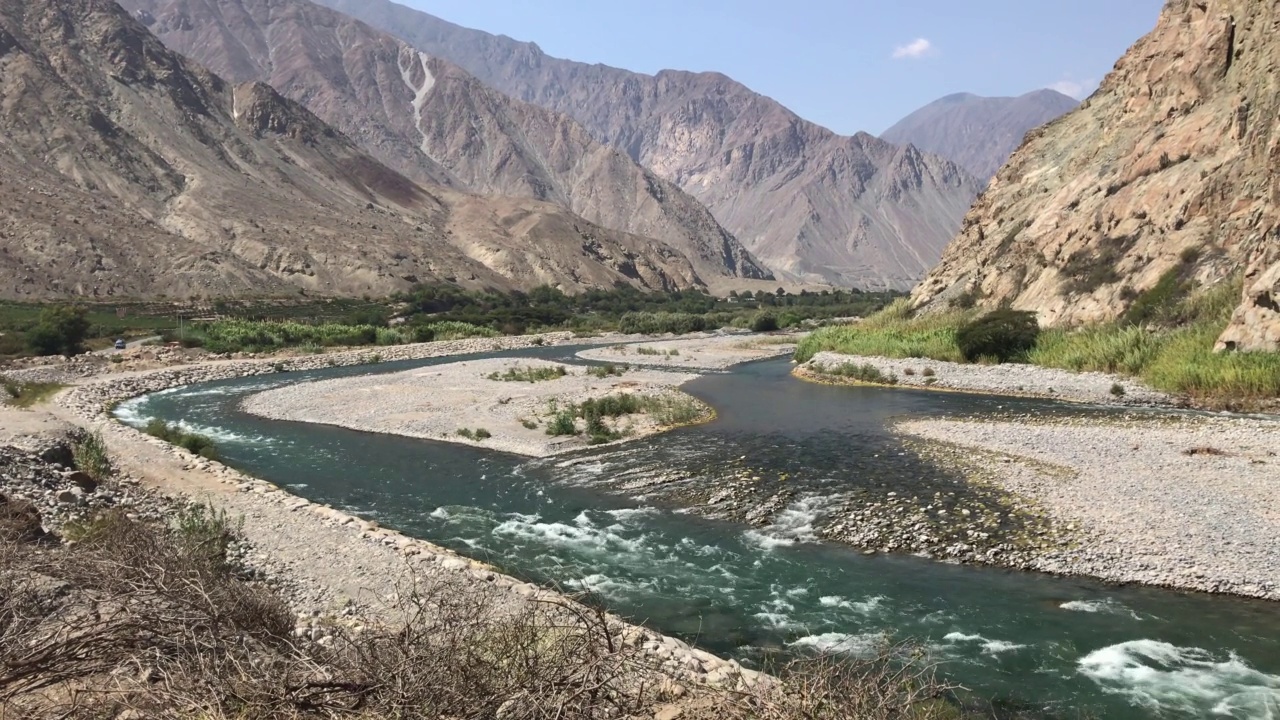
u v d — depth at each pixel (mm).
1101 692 10242
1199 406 30359
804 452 24188
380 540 15789
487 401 34625
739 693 6562
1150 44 53562
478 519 18375
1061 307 44781
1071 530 16031
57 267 108875
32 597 7062
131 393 41125
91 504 15805
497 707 5344
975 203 66750
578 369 47844
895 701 6926
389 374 46500
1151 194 43469
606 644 6457
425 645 5852
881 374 43281
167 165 169750
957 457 22500
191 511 16484
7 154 138750
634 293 177375
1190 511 16547
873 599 13469
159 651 5793
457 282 160625
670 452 24797
